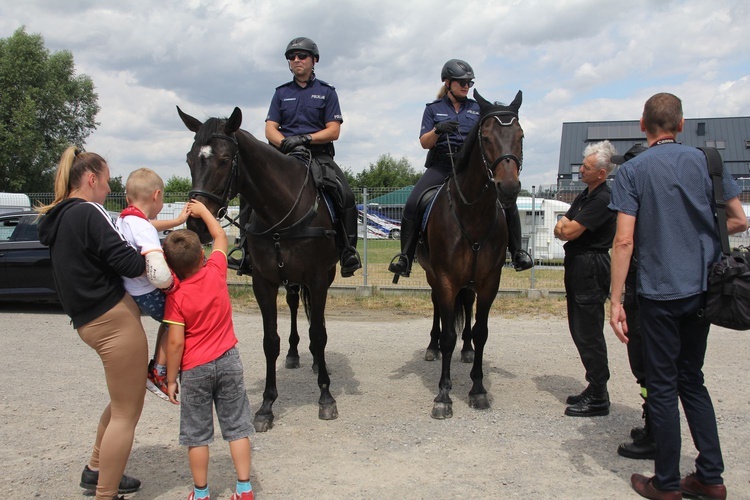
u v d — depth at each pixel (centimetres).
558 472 368
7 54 3194
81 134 3616
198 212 356
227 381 315
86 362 651
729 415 464
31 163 3198
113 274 304
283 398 523
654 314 320
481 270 473
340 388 553
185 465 384
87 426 457
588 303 460
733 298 298
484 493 340
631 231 323
